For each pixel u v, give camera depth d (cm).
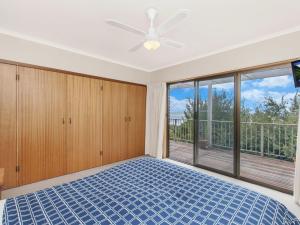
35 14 210
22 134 270
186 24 226
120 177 182
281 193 254
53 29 249
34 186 271
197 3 183
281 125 388
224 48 309
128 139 423
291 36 238
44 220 112
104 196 143
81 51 335
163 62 402
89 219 113
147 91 467
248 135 434
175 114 578
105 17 214
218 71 321
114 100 394
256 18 212
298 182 226
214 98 421
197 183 167
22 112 270
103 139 373
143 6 190
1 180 202
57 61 307
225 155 429
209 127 439
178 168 208
